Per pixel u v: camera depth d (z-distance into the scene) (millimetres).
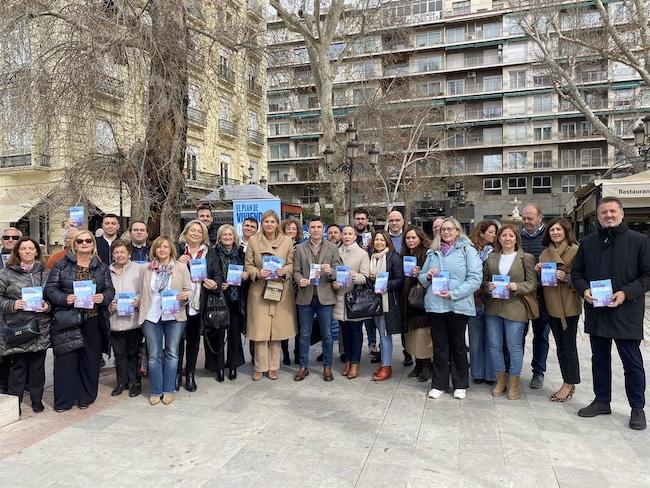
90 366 4945
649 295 13602
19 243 4730
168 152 6980
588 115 17797
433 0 51469
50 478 3477
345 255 5926
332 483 3377
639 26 16188
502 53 49344
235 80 9250
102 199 7480
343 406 4922
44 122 6473
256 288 5723
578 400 5141
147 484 3389
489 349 5348
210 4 8156
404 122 31875
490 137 51000
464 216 50375
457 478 3445
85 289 4617
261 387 5586
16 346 4617
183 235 5898
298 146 55969
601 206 4422
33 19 6383
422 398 5184
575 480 3424
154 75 6684
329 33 16406
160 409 4848
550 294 5055
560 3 18344
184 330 5281
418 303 5379
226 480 3432
